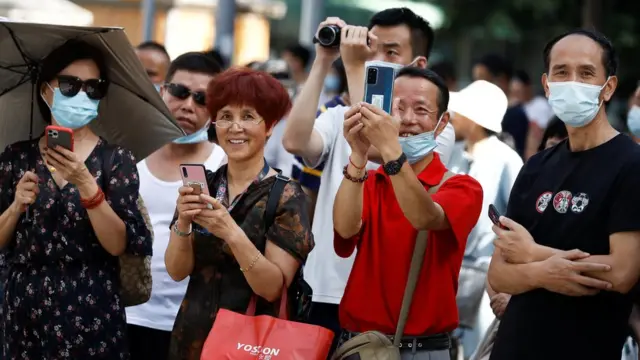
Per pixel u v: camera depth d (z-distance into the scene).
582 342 8.67
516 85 27.80
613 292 8.68
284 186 9.47
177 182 11.87
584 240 8.66
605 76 8.81
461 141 14.91
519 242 8.79
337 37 11.01
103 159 9.99
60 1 26.06
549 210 8.88
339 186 10.25
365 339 9.13
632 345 10.88
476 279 12.73
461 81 48.59
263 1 35.81
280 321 8.95
